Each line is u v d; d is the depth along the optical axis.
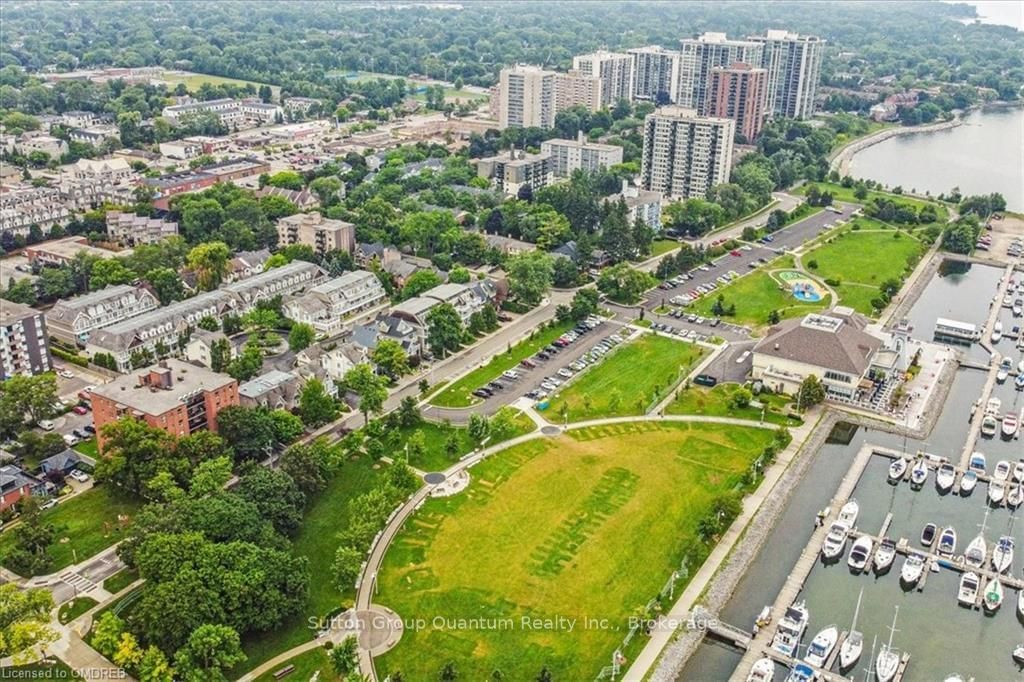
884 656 199.50
